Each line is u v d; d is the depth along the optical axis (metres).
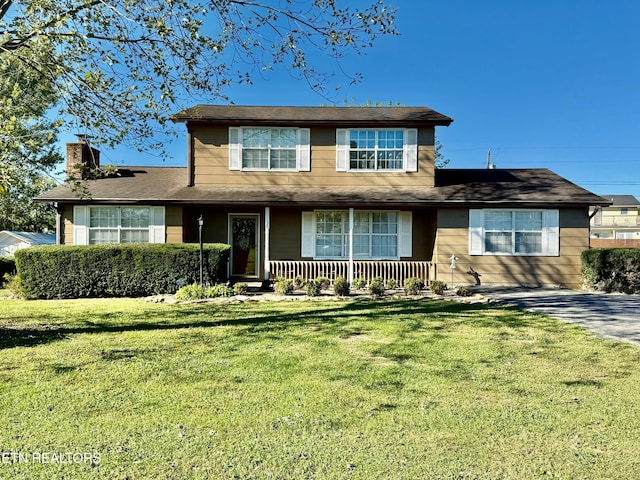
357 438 3.23
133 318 8.16
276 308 9.37
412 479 2.67
